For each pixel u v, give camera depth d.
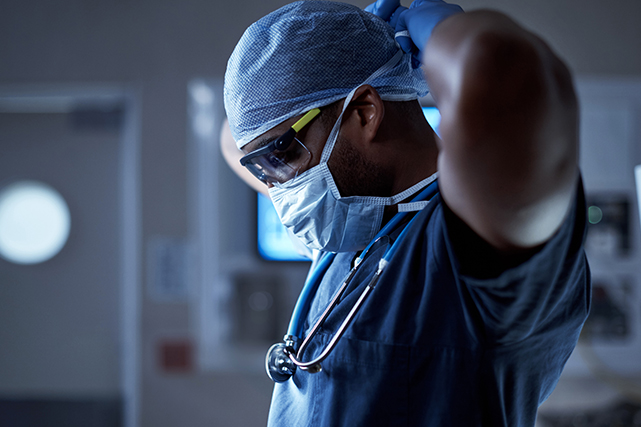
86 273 3.07
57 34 2.54
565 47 2.47
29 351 3.06
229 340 2.59
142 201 2.51
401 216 0.64
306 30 0.68
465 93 0.33
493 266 0.41
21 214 3.06
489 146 0.33
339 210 0.66
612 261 2.52
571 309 0.49
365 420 0.54
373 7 0.81
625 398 2.40
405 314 0.53
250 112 0.70
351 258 0.71
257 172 0.71
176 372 2.50
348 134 0.64
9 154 3.06
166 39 2.52
